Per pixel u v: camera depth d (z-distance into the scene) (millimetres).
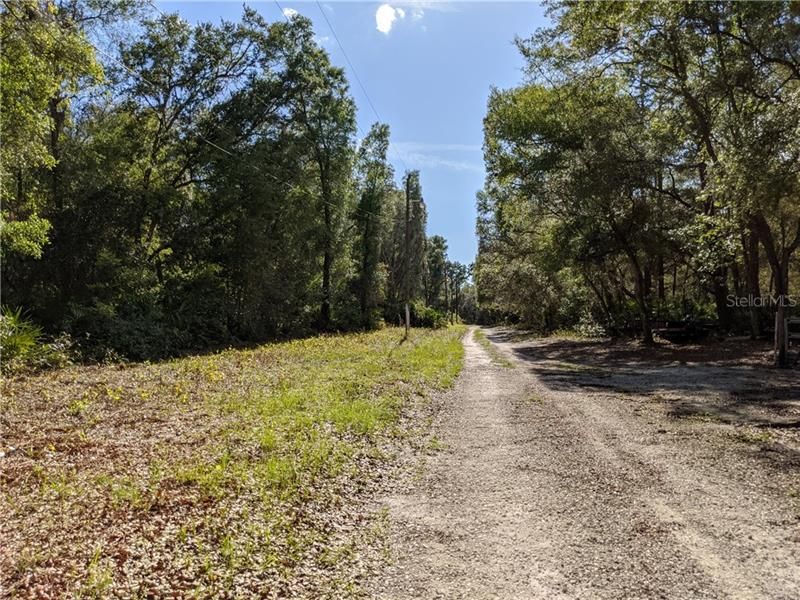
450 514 4617
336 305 39188
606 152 19359
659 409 8773
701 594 3232
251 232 26719
